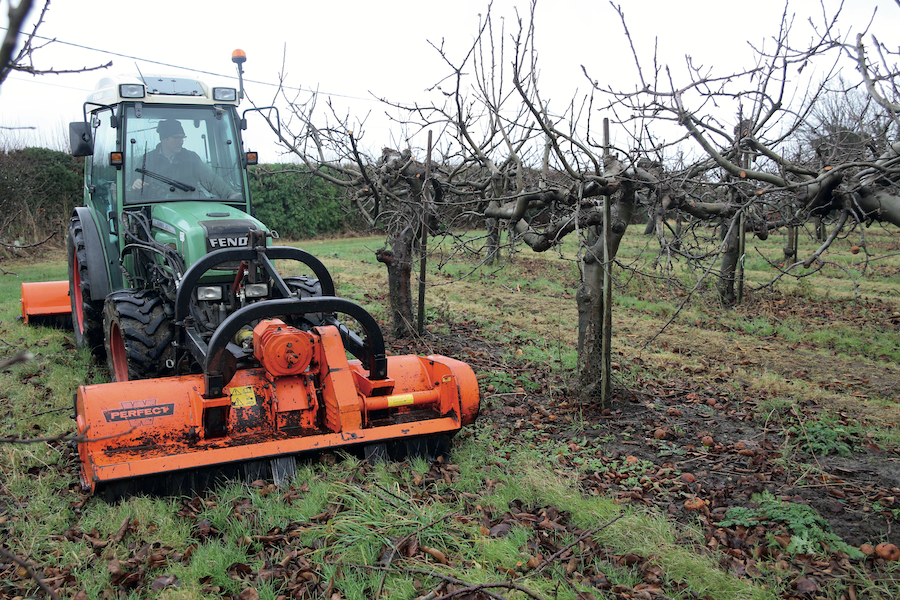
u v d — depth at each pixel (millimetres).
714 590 3473
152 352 5434
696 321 11148
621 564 3717
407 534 3850
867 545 3928
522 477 4727
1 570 3574
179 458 4160
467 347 8969
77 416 4461
